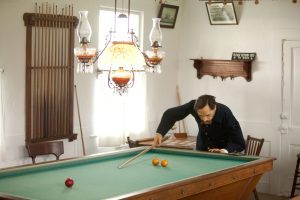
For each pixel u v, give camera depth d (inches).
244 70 273.1
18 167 147.5
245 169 155.6
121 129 258.2
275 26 266.7
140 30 272.2
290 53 263.9
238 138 191.0
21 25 214.4
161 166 161.2
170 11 284.5
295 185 248.8
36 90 218.7
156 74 281.1
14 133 214.2
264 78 270.4
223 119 188.2
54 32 224.2
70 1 232.8
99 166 160.6
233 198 158.9
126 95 247.3
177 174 148.9
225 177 145.5
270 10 267.7
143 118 271.1
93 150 249.9
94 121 249.4
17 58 213.8
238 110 278.1
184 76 293.4
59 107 227.8
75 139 235.6
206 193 140.6
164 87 287.0
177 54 293.6
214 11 279.0
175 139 265.1
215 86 284.2
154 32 161.2
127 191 126.6
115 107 255.0
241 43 276.4
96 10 246.5
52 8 225.1
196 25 290.2
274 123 268.5
